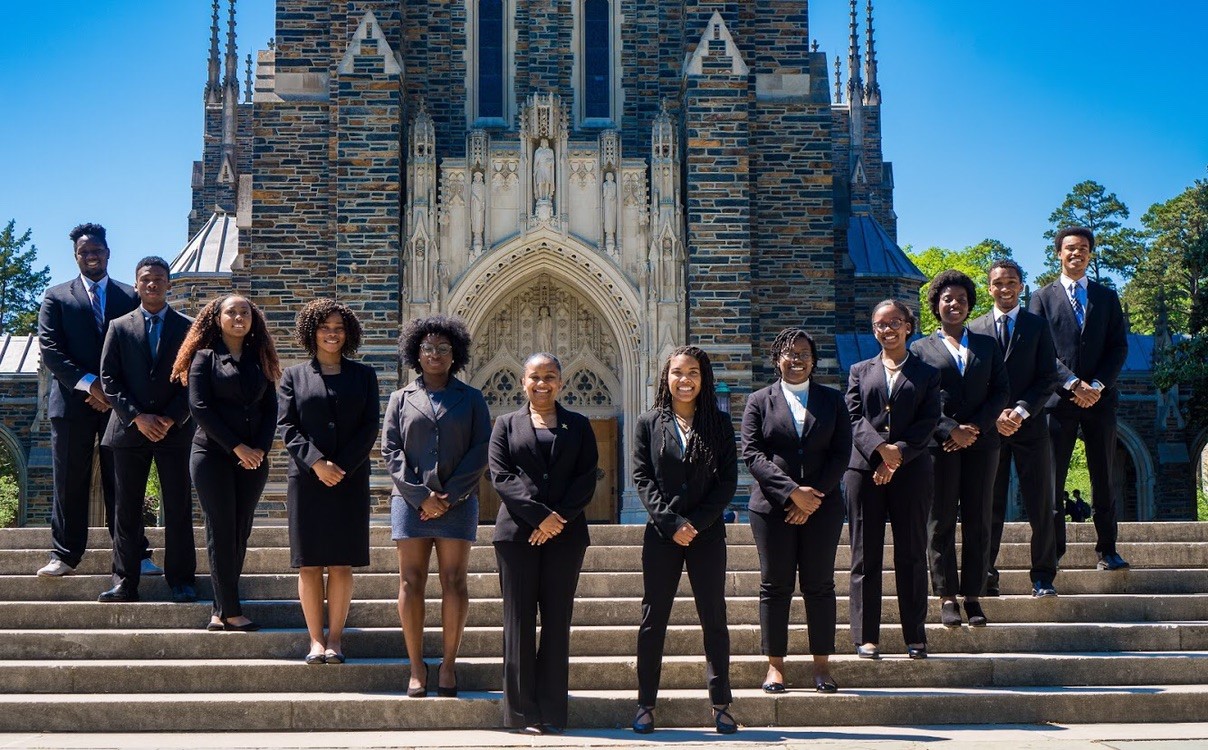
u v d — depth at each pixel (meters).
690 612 10.41
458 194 24.89
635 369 24.78
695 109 24.94
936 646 9.95
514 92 26.55
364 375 9.54
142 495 10.42
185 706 8.65
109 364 10.29
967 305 10.27
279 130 25.47
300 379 9.40
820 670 9.15
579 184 25.08
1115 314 11.03
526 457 8.66
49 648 9.63
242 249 26.27
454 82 26.39
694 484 8.67
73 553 10.85
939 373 9.77
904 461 9.49
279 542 12.28
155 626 10.09
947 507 10.03
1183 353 32.22
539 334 25.91
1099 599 10.58
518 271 24.94
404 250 24.80
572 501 8.59
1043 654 9.85
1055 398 11.05
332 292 25.19
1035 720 8.91
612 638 9.93
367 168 24.55
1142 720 8.96
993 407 9.93
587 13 26.86
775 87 26.11
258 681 9.18
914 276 34.16
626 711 8.80
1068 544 11.65
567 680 8.61
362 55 24.78
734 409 24.30
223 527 9.75
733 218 24.75
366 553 9.30
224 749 7.93
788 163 25.94
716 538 8.70
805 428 9.23
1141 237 70.06
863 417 9.84
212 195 44.38
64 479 10.82
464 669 9.25
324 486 9.22
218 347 9.93
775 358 9.57
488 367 25.80
